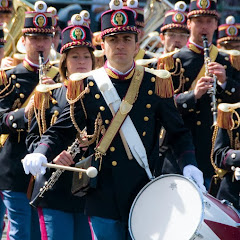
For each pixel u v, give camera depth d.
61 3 39.22
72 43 22.08
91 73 18.86
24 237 23.38
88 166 18.64
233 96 24.31
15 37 31.92
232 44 29.53
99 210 18.70
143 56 27.98
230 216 18.06
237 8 39.94
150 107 18.72
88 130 18.95
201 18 24.41
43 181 20.84
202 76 24.58
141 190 18.25
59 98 20.98
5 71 23.88
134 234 17.98
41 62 23.56
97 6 39.25
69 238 21.23
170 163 22.53
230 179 21.53
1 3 32.22
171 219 17.73
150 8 34.41
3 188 23.41
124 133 18.55
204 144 24.02
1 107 23.61
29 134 21.23
